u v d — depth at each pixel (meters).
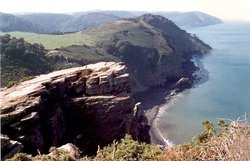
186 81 152.38
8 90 41.16
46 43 187.00
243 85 150.38
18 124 34.09
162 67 168.12
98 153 13.04
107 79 45.22
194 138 13.52
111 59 170.00
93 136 43.28
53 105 41.38
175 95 138.25
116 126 43.97
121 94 45.75
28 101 37.25
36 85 41.28
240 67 194.12
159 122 105.00
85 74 46.81
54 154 14.05
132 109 46.56
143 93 146.12
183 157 11.05
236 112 113.69
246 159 8.45
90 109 43.75
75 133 42.81
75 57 154.62
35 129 35.16
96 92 44.91
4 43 115.69
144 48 181.00
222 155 9.30
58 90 43.50
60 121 41.69
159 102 129.25
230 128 9.65
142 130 50.22
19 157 13.20
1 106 35.41
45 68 123.56
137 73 159.50
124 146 12.95
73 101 43.72
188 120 106.62
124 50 178.00
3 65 107.50
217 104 122.75
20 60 114.81
